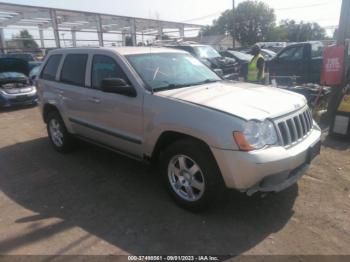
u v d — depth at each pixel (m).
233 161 3.17
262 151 3.17
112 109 4.40
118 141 4.48
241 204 3.86
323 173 4.66
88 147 6.12
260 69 9.18
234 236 3.29
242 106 3.45
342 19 6.96
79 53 5.19
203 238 3.27
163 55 4.80
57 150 5.98
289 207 3.78
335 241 3.17
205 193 3.47
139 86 4.05
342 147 5.81
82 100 4.94
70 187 4.50
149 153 4.07
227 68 13.61
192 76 4.67
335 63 6.89
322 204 3.83
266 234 3.31
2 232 3.44
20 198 4.23
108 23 29.59
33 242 3.26
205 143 3.39
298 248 3.08
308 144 3.63
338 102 6.68
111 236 3.33
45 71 5.95
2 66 11.39
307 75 11.88
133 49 4.75
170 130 3.66
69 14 25.44
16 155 5.92
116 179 4.70
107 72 4.55
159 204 3.94
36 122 8.62
